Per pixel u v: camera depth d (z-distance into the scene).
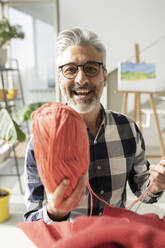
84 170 0.38
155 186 0.66
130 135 0.84
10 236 0.46
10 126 1.73
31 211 0.70
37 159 0.37
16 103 3.79
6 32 2.37
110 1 3.63
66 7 3.65
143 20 3.66
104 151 0.79
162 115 3.81
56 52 0.74
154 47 3.72
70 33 0.69
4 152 2.14
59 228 0.47
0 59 2.26
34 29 3.67
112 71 3.78
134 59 3.75
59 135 0.34
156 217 0.51
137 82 2.85
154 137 3.70
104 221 0.38
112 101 3.86
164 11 3.63
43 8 3.64
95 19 3.68
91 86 0.69
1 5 3.63
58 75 0.76
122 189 0.83
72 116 0.36
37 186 0.72
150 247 0.30
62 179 0.36
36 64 3.75
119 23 3.68
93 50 0.69
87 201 0.77
